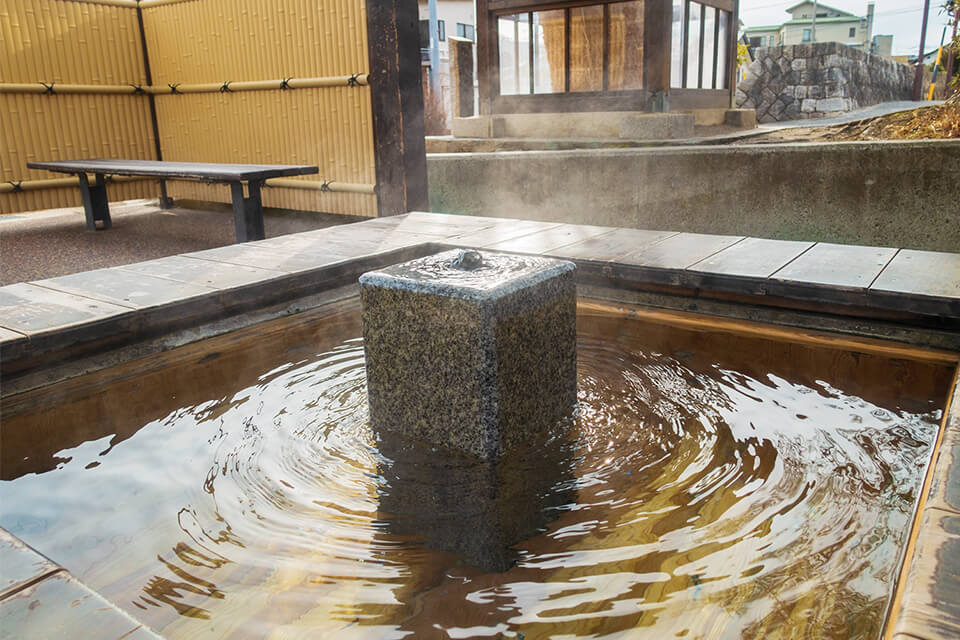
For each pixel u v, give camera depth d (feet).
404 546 6.08
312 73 22.77
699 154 21.50
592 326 12.18
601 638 4.86
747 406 8.79
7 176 24.18
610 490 6.95
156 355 10.96
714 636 4.83
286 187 24.94
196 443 8.11
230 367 10.57
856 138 30.48
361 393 9.62
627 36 33.94
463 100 44.01
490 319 7.27
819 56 52.08
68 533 6.31
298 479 7.31
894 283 10.93
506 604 5.27
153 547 6.09
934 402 8.68
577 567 5.72
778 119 53.93
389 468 7.55
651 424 8.39
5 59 23.50
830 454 7.47
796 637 4.78
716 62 39.68
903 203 19.25
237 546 6.10
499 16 37.96
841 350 10.52
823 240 20.58
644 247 14.52
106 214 23.99
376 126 21.75
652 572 5.60
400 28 20.44
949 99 30.32
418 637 4.93
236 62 24.75
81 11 25.30
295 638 4.94
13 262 18.37
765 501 6.59
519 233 16.71
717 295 12.44
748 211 21.35
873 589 5.26
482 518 6.51
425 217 19.86
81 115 25.77
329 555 5.96
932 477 5.86
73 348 10.04
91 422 8.67
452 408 7.84
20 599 4.67
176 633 5.00
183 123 27.20
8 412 8.91
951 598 4.29
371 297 8.16
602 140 32.01
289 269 13.34
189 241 21.40
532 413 8.18
